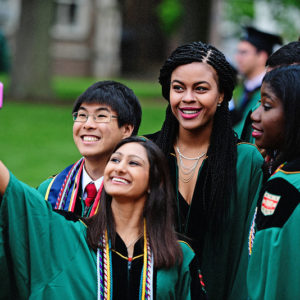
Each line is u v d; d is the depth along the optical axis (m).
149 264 3.43
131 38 29.53
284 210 3.20
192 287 3.54
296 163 3.29
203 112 3.89
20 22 19.16
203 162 4.02
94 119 3.96
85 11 28.92
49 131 13.41
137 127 4.20
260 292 3.24
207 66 3.86
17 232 3.31
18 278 3.35
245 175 3.98
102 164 3.99
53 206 3.99
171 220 3.53
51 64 19.36
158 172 3.50
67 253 3.40
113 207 3.54
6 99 18.22
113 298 3.40
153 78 29.34
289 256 3.17
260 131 3.47
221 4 24.53
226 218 3.92
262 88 3.45
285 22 19.19
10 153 11.01
